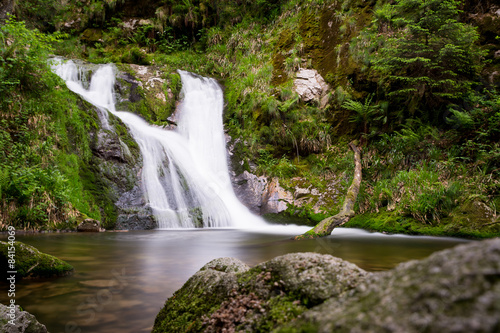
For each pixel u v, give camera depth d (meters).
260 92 13.28
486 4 11.02
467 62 9.41
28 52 9.27
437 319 0.70
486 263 0.76
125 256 4.74
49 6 18.52
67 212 7.91
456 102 10.03
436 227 7.43
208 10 19.19
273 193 10.96
